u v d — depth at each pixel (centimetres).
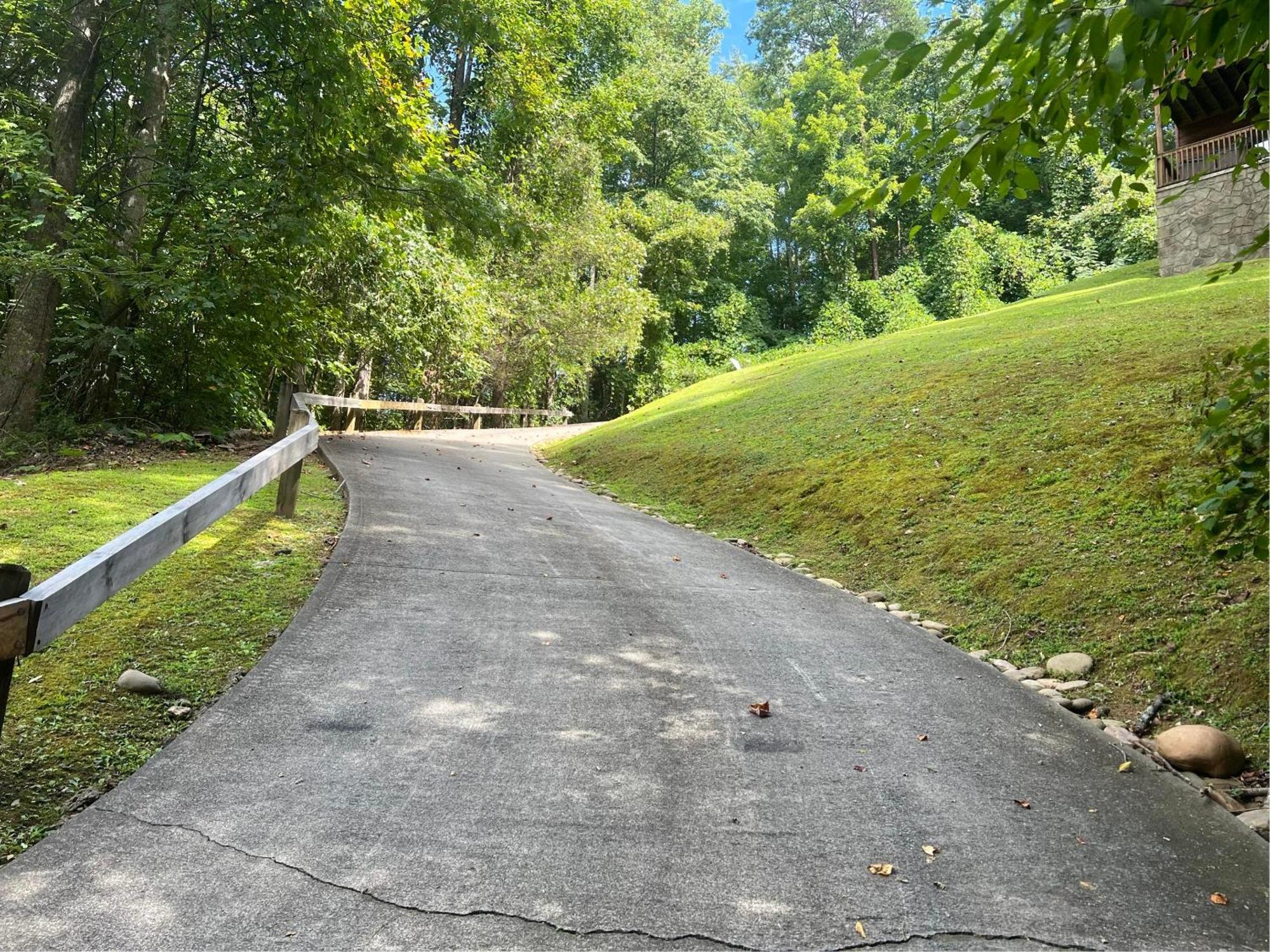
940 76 249
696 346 4431
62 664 396
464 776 328
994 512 776
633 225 3853
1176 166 1805
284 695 387
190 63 1375
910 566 736
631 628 532
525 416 2953
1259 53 221
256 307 1253
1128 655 514
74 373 1214
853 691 455
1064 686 494
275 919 239
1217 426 336
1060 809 338
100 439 1105
